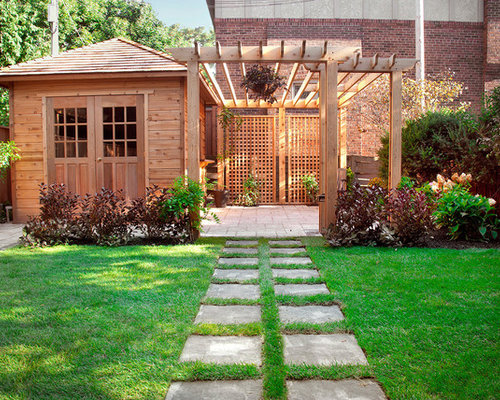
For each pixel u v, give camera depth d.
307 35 12.18
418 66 10.84
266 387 1.95
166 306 3.08
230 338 2.55
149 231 5.82
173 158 7.66
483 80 12.57
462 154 7.10
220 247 5.40
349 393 1.93
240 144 10.98
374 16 12.37
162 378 2.04
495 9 12.36
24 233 5.81
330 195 6.03
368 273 3.95
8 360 2.23
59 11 14.35
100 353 2.32
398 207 5.33
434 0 12.47
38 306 3.08
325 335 2.60
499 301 3.10
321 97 6.55
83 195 7.86
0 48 10.84
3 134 8.79
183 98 7.59
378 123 11.48
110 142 7.78
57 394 1.91
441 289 3.39
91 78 7.51
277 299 3.26
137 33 20.81
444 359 2.22
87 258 4.72
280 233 6.54
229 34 12.20
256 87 8.18
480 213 5.61
